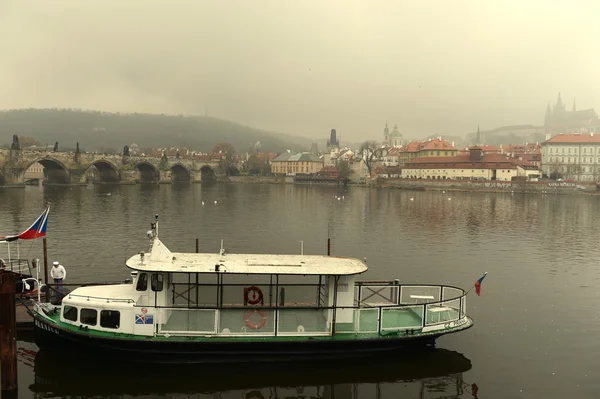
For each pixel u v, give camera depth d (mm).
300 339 27578
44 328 27938
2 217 95875
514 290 48938
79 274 51031
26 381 26203
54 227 84250
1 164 184250
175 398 25172
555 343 34125
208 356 27391
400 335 28531
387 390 26734
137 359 27391
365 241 78500
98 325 27344
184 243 73875
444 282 52062
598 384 28000
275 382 26891
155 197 161375
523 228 95438
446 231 90438
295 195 193250
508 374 29016
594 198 182375
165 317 27609
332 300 28734
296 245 74562
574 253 69812
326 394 26078
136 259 28969
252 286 28688
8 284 24406
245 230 88812
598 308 42812
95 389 25672
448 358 30953
